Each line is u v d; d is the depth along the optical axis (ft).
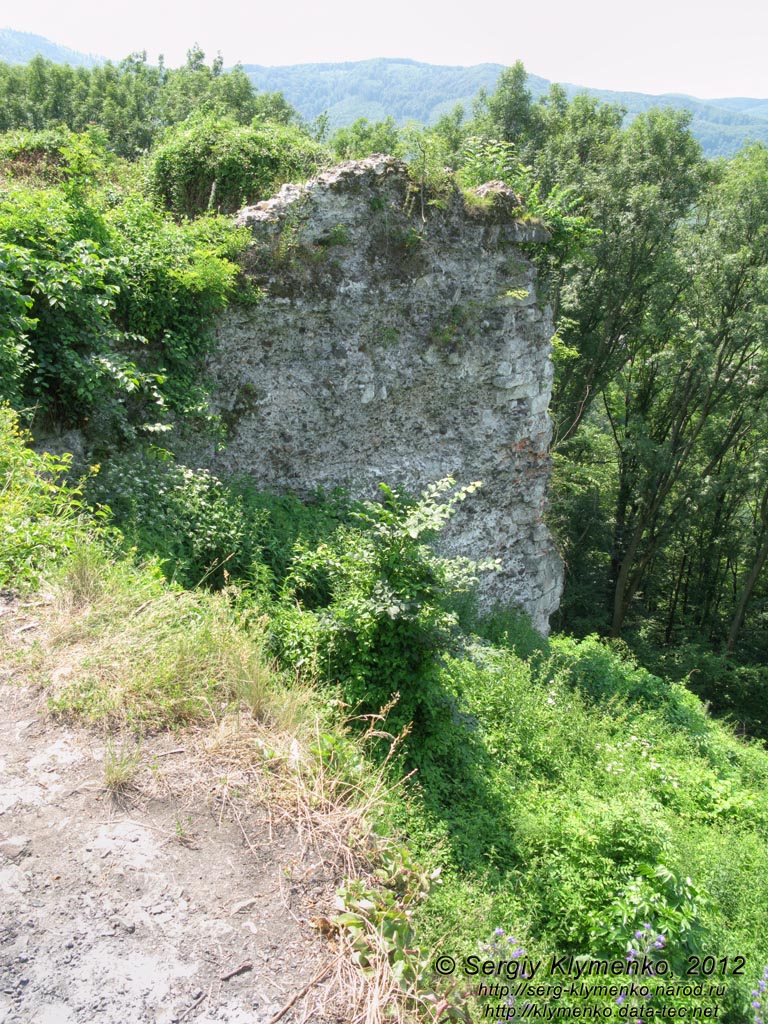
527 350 34.65
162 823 10.39
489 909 13.69
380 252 29.22
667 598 84.38
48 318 21.09
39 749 11.02
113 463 22.58
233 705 12.84
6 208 22.08
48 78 110.22
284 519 26.23
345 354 29.32
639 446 66.85
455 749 19.20
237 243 26.35
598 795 20.38
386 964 9.15
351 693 18.03
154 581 15.83
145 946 8.63
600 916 14.78
